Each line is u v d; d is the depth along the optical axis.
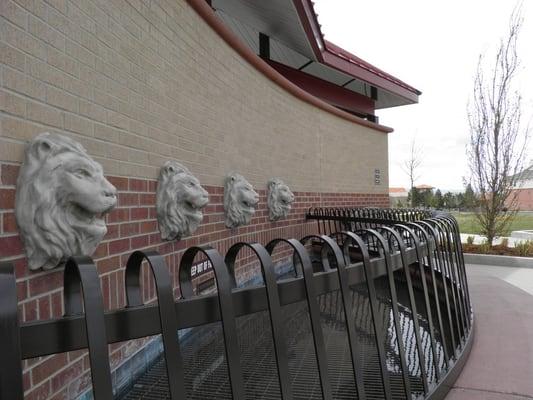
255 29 7.47
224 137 4.72
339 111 8.91
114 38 2.70
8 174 1.83
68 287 1.30
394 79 10.83
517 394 2.66
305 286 1.73
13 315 1.02
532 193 38.97
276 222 6.35
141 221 3.01
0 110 1.78
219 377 2.72
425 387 2.38
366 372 2.77
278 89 6.53
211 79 4.39
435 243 3.27
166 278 1.34
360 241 2.20
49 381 2.02
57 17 2.14
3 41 1.79
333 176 8.80
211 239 4.33
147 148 3.12
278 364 1.54
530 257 7.90
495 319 4.39
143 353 2.92
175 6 3.61
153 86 3.22
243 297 1.55
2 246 1.79
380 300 4.82
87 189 2.04
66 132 2.21
